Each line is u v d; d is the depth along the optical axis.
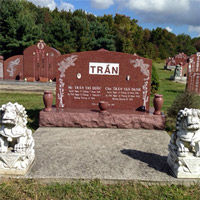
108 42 30.97
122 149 4.36
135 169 3.55
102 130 5.54
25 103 8.76
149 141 4.87
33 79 13.90
